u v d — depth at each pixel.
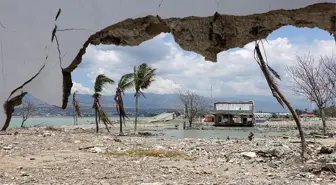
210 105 66.19
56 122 65.69
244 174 11.63
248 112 53.06
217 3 2.89
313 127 46.22
